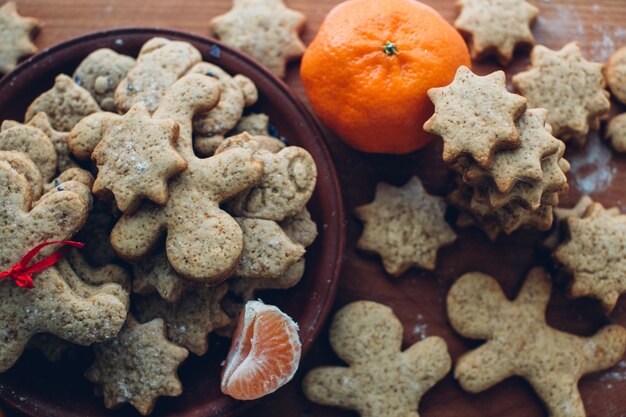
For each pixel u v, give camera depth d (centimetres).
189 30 44
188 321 39
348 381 41
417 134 39
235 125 40
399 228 42
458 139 36
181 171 35
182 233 35
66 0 44
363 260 43
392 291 42
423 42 37
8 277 35
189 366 40
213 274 35
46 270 35
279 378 38
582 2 44
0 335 35
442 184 43
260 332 37
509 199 37
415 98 37
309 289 40
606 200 43
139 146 35
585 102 41
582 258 40
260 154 38
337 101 38
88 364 40
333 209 40
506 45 43
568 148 43
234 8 44
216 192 36
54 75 41
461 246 43
